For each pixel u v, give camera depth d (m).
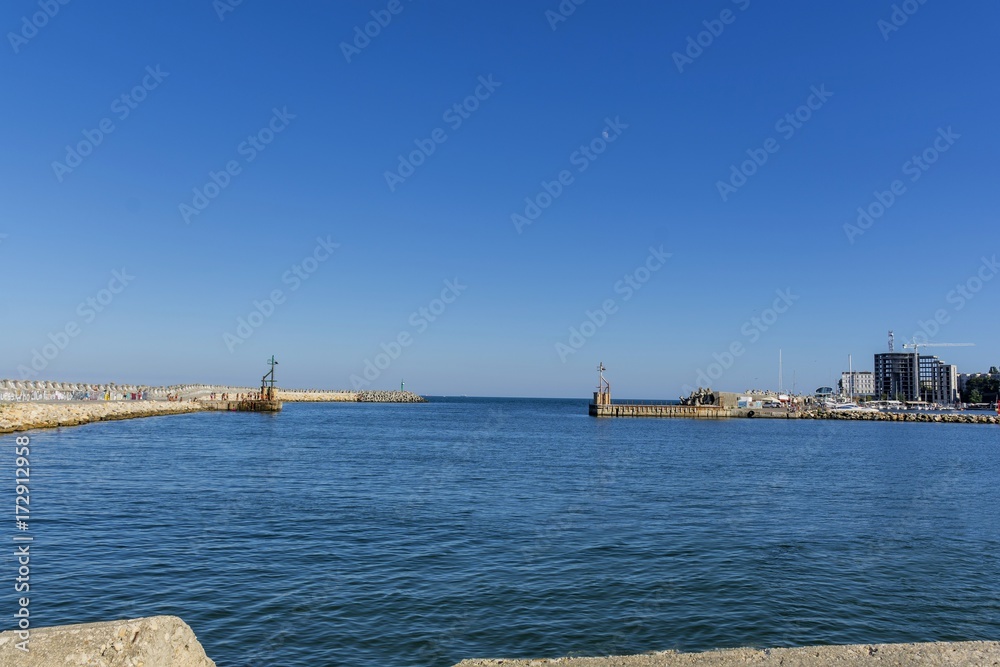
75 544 19.61
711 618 14.31
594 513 26.03
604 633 13.37
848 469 45.62
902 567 18.69
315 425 93.44
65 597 14.92
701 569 18.02
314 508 26.06
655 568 18.05
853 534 23.08
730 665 10.26
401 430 85.38
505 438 73.31
